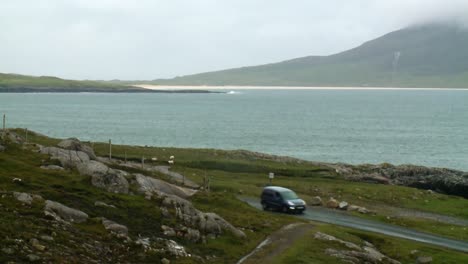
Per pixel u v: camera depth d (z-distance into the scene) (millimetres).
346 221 52281
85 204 33781
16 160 41344
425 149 146000
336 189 68438
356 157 129875
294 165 84062
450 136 177250
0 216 27031
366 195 65875
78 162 44188
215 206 47875
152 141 149250
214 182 66312
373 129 197125
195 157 82312
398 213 58500
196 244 33781
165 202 38562
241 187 65375
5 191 31328
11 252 23172
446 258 40156
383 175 82688
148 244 30422
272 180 72688
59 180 37688
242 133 175375
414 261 39719
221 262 31766
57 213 30484
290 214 53781
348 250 38469
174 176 63438
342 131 188250
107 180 38875
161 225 34188
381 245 43906
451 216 58688
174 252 30422
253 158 86312
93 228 30188
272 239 39125
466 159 130250
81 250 26438
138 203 36812
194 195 49594
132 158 75625
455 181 77250
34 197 31500
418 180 79812
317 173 79562
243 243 36562
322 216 54094
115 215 33594
